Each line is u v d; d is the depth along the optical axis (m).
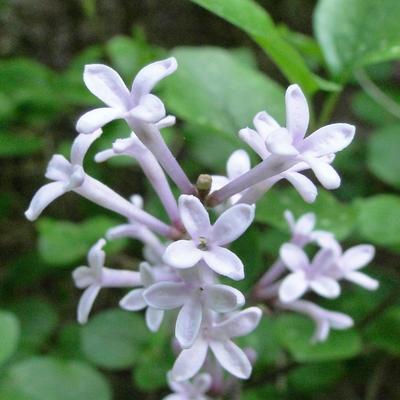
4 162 0.16
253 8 0.08
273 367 0.11
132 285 0.07
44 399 0.10
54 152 0.15
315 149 0.05
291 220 0.08
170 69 0.05
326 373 0.12
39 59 0.16
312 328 0.11
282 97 0.10
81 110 0.16
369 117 0.15
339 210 0.10
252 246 0.08
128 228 0.07
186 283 0.06
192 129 0.13
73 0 0.16
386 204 0.11
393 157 0.14
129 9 0.17
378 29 0.10
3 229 0.16
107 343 0.12
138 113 0.05
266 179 0.06
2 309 0.13
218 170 0.13
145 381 0.11
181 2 0.18
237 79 0.10
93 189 0.06
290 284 0.08
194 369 0.06
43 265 0.14
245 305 0.08
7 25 0.16
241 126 0.10
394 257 0.17
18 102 0.13
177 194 0.10
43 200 0.06
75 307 0.16
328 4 0.10
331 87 0.09
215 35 0.18
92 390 0.11
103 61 0.15
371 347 0.12
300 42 0.11
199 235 0.05
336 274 0.08
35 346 0.13
